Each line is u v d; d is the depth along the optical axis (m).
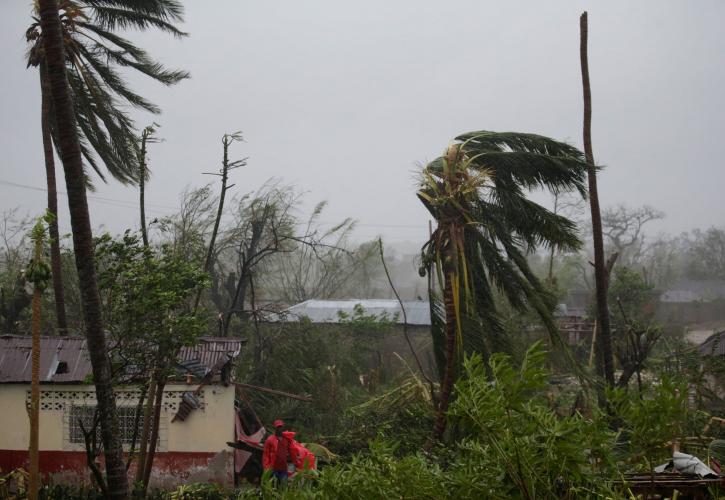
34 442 9.98
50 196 20.86
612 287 34.84
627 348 18.70
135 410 15.85
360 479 6.16
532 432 6.25
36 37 19.77
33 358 9.98
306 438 18.17
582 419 6.48
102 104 19.69
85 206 10.93
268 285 41.03
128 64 20.28
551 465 6.15
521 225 16.48
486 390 6.45
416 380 18.98
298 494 6.20
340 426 18.58
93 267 10.95
